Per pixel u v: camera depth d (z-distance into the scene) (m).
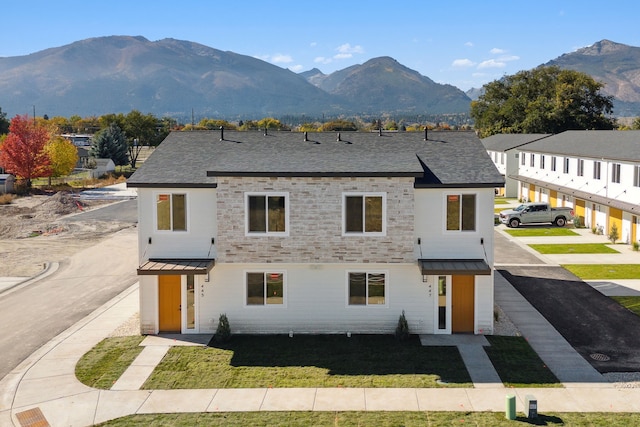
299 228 20.80
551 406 15.48
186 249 21.55
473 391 16.50
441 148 23.77
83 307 25.27
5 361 19.25
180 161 22.98
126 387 17.06
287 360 18.98
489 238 21.11
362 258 20.78
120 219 50.91
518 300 25.22
